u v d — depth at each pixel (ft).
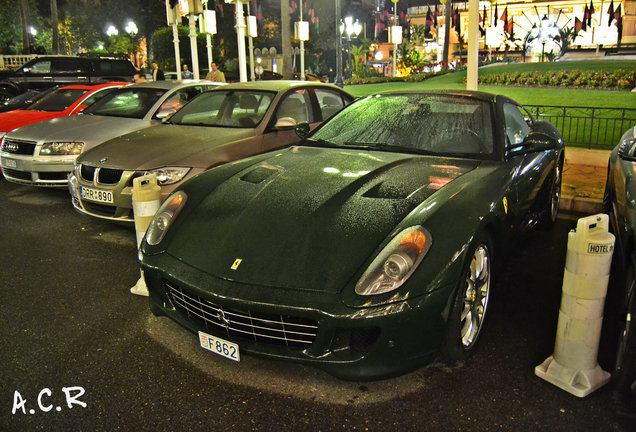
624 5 114.73
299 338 7.80
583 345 8.20
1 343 9.88
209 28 43.78
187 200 9.91
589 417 7.68
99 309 11.28
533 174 12.20
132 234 16.56
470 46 23.67
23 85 50.88
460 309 8.22
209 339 8.41
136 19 137.90
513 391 8.29
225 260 8.24
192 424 7.63
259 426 7.57
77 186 16.17
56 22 107.65
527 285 12.35
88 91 28.30
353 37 143.74
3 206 20.21
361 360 7.58
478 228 8.37
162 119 20.77
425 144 11.63
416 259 7.66
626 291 8.90
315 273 7.73
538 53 118.11
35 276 13.15
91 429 7.54
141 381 8.68
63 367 9.09
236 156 16.31
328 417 7.74
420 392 8.28
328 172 10.23
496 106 12.06
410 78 77.15
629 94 45.96
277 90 18.94
